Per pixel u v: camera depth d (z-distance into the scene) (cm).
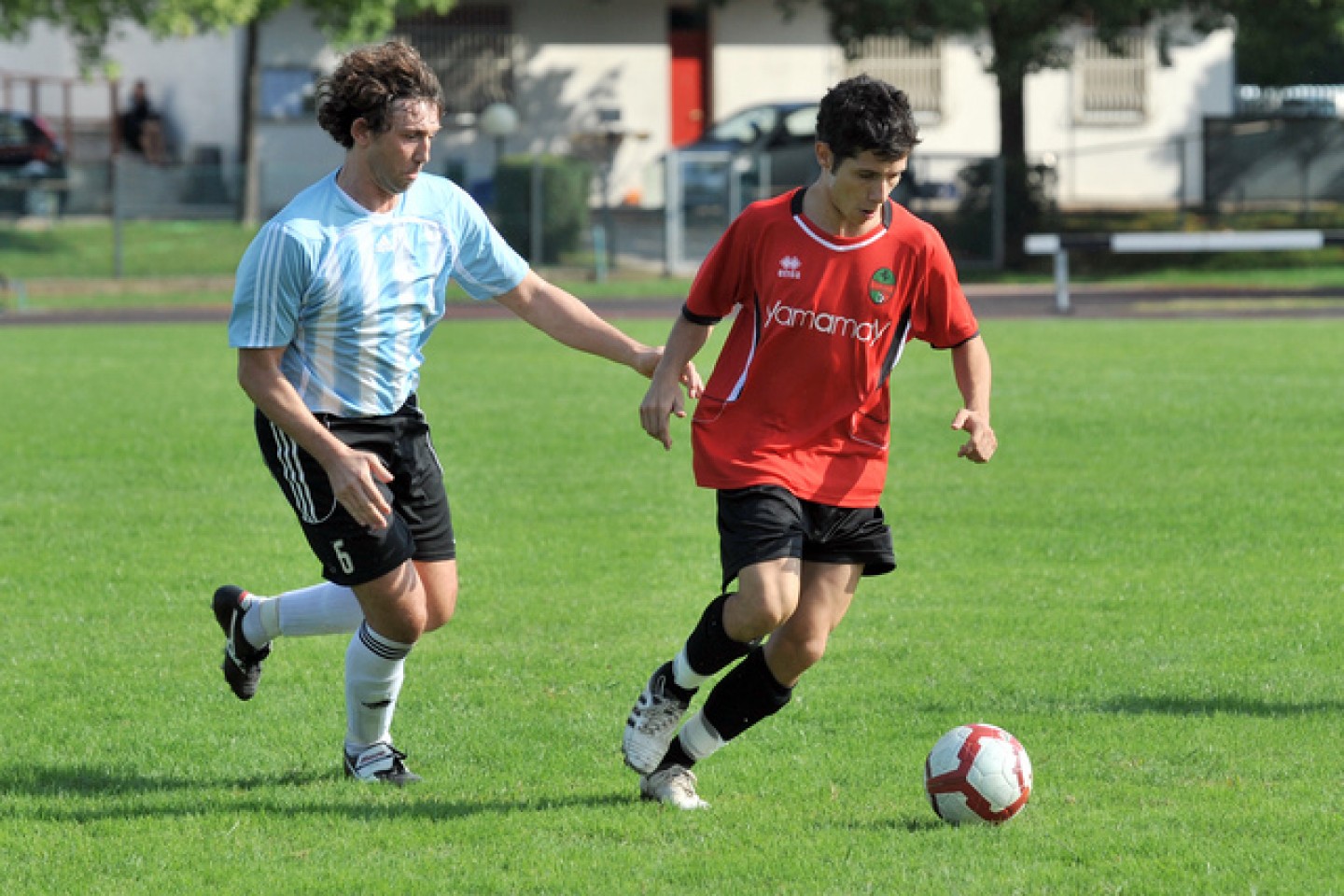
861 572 1786
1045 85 13362
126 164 11681
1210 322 7981
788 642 1756
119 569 3034
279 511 3628
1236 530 3312
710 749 1791
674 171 11300
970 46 13262
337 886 1551
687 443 4550
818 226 1712
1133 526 3369
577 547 3225
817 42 13188
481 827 1711
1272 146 11975
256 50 11431
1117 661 2372
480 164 12731
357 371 1780
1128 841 1633
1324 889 1502
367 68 1695
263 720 2147
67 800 1817
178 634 2602
